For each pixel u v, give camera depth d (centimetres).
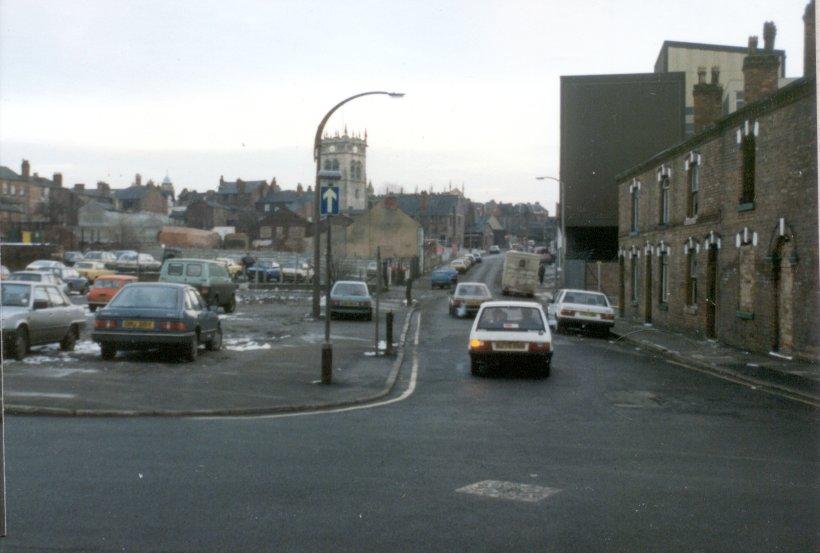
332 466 805
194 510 639
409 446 923
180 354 1788
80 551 538
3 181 10256
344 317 3372
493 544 569
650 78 5112
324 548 554
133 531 582
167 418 1090
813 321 1884
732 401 1373
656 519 640
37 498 661
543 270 7412
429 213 14012
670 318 3097
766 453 921
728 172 2436
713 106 3234
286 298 4466
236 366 1656
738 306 2353
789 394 1480
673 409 1271
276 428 1028
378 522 617
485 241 16350
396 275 7081
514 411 1227
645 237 3475
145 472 758
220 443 910
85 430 970
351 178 13250
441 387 1521
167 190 16738
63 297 1830
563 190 4909
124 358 1709
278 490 706
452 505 670
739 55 5419
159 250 8619
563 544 572
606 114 5159
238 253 7656
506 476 780
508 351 1681
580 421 1140
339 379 1539
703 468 834
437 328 3114
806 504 693
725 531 610
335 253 6116
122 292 1694
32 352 1759
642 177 3538
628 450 927
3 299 1661
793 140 1973
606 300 3036
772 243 2094
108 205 11669
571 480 770
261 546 556
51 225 9119
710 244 2619
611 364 1962
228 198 14050
